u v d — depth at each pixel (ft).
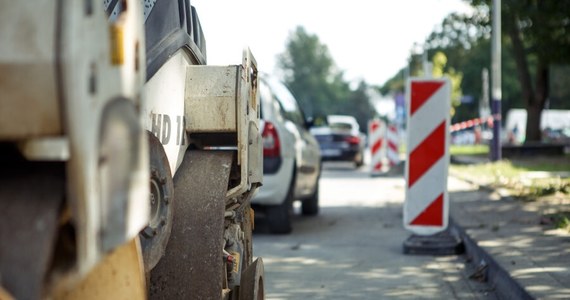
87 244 15.49
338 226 75.77
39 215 15.55
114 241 16.43
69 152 15.42
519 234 56.44
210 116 28.40
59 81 15.24
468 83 484.33
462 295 44.34
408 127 57.67
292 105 79.10
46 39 15.30
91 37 15.78
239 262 29.76
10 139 15.57
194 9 30.94
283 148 67.31
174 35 27.14
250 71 29.84
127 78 17.22
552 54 176.24
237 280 29.37
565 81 450.71
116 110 16.60
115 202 16.44
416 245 58.34
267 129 66.95
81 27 15.49
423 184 57.82
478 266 50.11
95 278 18.26
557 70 440.86
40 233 15.40
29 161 16.14
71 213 15.60
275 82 77.41
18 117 15.43
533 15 169.17
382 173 157.07
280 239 66.64
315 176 82.02
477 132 339.16
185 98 28.43
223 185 27.02
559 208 72.43
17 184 15.92
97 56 15.96
